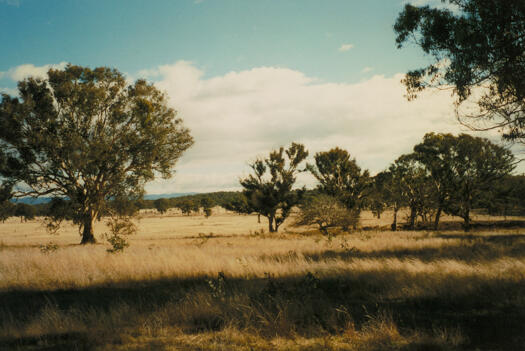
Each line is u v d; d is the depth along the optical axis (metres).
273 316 5.04
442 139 40.62
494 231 32.31
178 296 7.07
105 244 26.67
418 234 27.97
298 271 9.83
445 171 39.97
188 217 138.50
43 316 5.49
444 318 5.15
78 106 27.75
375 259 11.76
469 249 14.34
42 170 27.16
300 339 4.34
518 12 7.44
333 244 18.81
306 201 37.44
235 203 43.34
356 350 3.90
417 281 7.61
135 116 29.83
